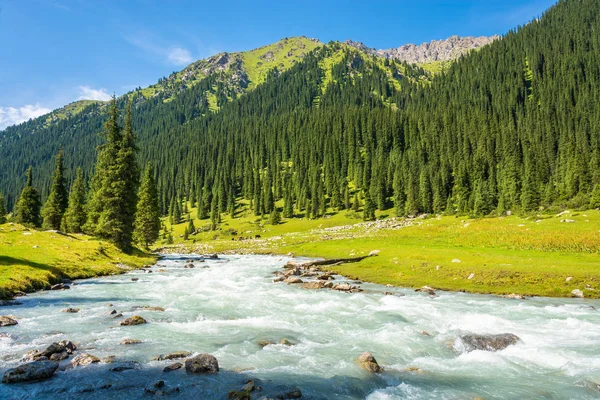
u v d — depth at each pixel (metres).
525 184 102.31
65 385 11.32
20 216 84.75
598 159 114.56
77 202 83.31
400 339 17.80
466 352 16.16
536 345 17.05
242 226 153.62
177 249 101.69
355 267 49.53
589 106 195.38
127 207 59.84
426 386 12.40
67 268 37.22
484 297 30.81
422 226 95.56
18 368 11.75
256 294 29.53
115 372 12.48
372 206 137.25
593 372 13.70
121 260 49.56
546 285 34.25
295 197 178.88
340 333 18.72
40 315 20.44
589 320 22.14
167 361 13.79
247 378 12.43
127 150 59.59
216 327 19.28
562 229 64.94
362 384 12.35
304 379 12.53
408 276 41.59
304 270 47.44
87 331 17.56
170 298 26.88
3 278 27.56
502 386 12.48
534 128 184.00
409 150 187.75
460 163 141.75
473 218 105.12
